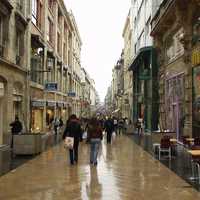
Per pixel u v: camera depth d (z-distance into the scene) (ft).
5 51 71.15
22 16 83.05
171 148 57.00
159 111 99.25
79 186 32.89
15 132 64.95
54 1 142.00
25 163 48.03
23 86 85.40
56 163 48.24
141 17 141.38
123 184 33.83
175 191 30.81
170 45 85.30
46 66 118.83
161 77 96.12
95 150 47.98
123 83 246.68
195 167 39.17
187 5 65.62
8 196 28.96
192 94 65.16
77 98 249.34
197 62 59.62
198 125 60.85
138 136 111.55
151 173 40.04
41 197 28.60
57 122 119.44
